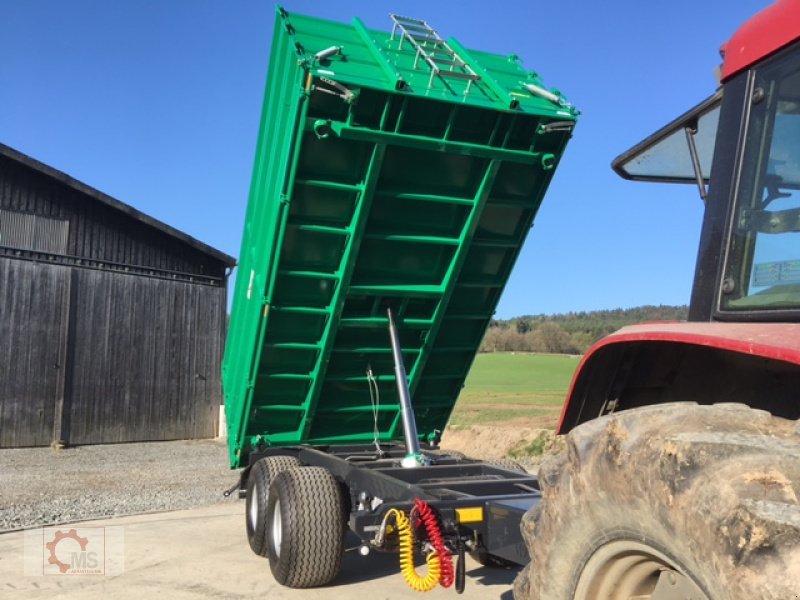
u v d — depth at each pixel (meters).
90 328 17.73
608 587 2.41
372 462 6.59
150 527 8.37
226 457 15.76
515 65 6.39
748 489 1.78
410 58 5.86
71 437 17.25
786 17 2.47
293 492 5.77
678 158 3.67
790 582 1.59
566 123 5.92
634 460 2.12
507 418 22.20
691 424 2.09
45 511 9.32
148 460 15.13
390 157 5.81
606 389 2.93
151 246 19.03
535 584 2.62
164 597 5.63
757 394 2.57
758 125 2.59
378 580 6.11
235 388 7.70
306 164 5.70
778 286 2.41
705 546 1.83
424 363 7.17
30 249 16.75
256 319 6.57
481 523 4.90
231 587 5.90
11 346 16.38
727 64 2.75
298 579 5.68
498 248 6.65
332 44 5.70
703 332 2.32
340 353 6.88
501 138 5.96
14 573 6.36
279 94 6.06
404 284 6.57
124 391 18.31
